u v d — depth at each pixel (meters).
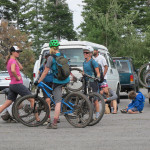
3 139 7.68
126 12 67.00
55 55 9.31
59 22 70.19
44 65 10.32
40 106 9.72
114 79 17.41
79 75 13.53
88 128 9.18
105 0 64.50
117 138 7.66
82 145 6.94
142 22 66.81
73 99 9.54
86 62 10.89
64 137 7.86
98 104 9.88
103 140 7.44
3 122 10.60
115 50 47.03
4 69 50.69
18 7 73.44
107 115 12.18
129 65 21.66
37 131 8.77
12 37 52.25
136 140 7.43
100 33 47.00
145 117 11.45
